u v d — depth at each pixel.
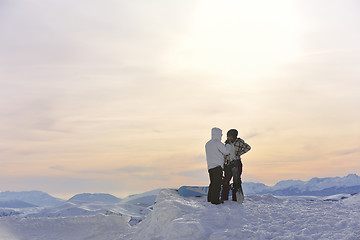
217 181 9.51
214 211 8.18
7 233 10.27
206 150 9.80
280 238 6.51
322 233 6.71
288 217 8.04
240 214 8.16
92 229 10.61
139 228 9.73
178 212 8.08
